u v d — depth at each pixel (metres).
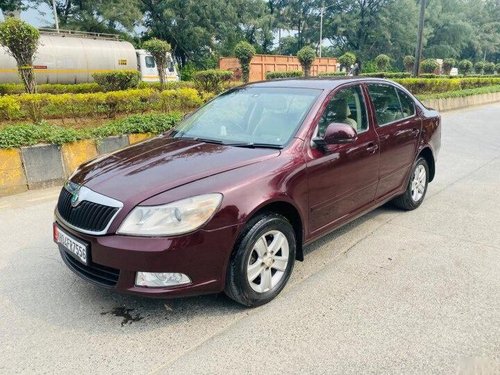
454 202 5.70
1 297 3.37
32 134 6.18
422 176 5.40
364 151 4.05
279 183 3.17
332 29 50.72
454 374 2.52
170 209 2.74
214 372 2.55
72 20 34.81
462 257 4.04
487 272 3.75
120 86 11.87
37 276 3.70
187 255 2.76
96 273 2.94
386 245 4.32
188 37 39.03
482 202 5.70
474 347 2.75
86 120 9.17
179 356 2.69
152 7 38.75
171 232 2.72
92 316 3.12
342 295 3.38
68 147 6.48
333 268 3.83
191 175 2.98
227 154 3.34
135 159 3.38
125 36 36.09
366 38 51.44
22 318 3.09
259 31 43.25
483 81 23.91
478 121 14.19
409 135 4.82
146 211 2.74
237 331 2.93
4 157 5.85
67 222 3.07
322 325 2.99
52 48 19.70
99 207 2.87
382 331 2.92
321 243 4.38
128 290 2.78
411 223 4.93
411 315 3.10
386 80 4.86
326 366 2.59
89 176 3.22
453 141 10.42
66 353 2.73
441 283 3.55
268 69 30.48
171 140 3.88
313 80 4.28
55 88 15.29
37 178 6.18
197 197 2.80
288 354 2.70
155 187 2.86
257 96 4.14
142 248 2.70
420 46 19.84
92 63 21.11
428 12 51.84
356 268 3.83
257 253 3.12
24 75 10.00
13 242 4.41
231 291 3.05
